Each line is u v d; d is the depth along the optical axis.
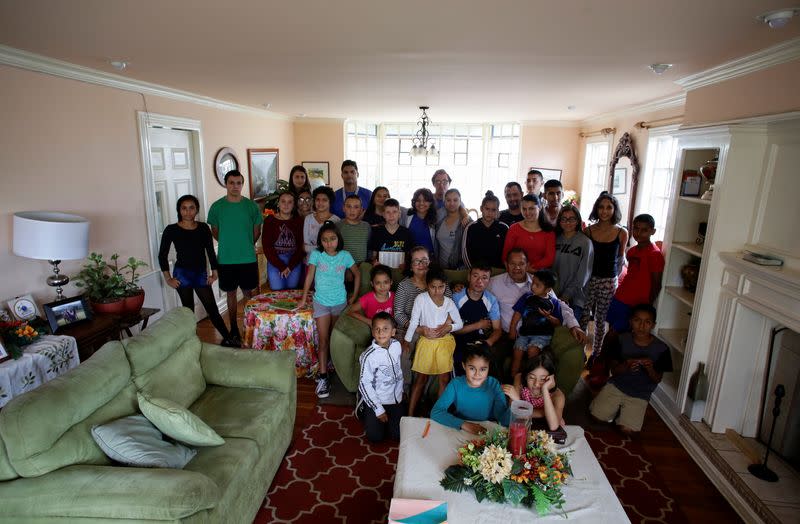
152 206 4.06
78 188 3.26
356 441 2.83
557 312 3.16
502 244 3.79
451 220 4.01
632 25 2.07
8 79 2.69
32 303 2.80
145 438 1.88
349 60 2.94
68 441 1.73
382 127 8.40
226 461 1.97
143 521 1.57
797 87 2.30
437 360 2.90
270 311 3.53
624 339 2.97
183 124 4.50
